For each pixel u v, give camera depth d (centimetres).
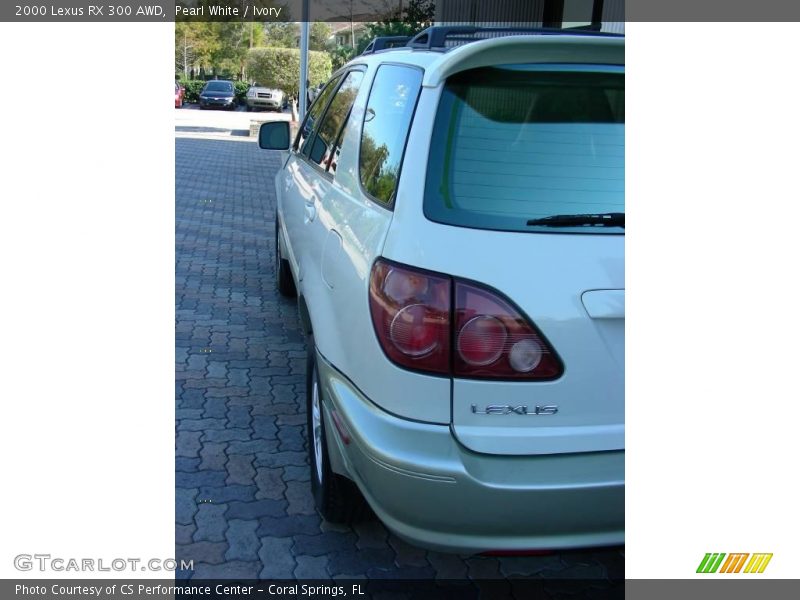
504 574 257
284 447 333
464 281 189
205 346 455
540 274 190
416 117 216
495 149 207
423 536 198
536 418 192
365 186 250
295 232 376
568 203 202
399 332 194
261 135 484
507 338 188
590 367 192
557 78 213
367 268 213
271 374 416
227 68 3344
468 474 188
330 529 274
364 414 205
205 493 293
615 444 195
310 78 1878
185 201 994
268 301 556
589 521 196
